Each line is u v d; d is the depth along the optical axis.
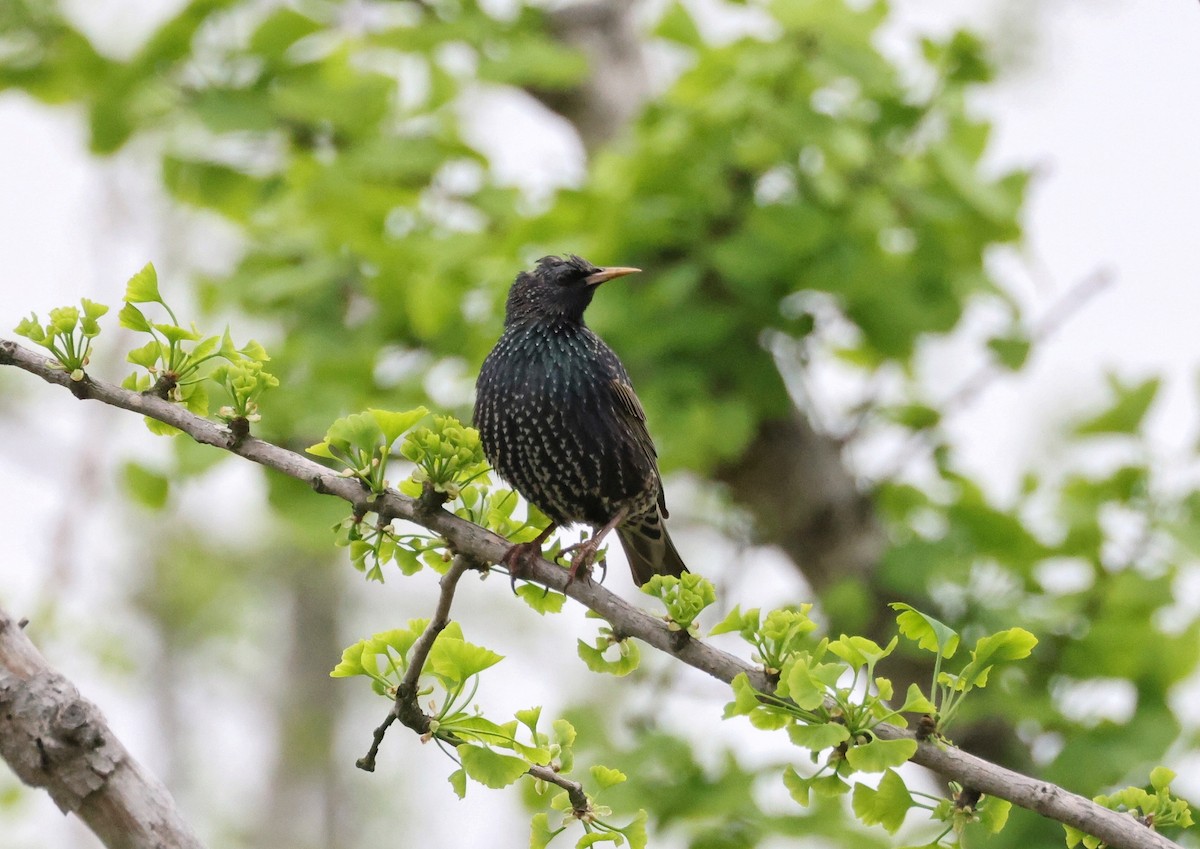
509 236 12.48
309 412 11.68
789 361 12.85
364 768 6.29
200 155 13.54
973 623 11.64
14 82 13.86
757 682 6.07
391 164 12.70
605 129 14.83
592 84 14.93
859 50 11.93
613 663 6.82
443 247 12.46
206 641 22.47
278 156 13.56
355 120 12.95
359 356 12.45
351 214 13.05
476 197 13.77
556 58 13.26
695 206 11.94
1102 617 11.72
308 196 12.84
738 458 12.88
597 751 11.14
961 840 6.13
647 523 10.80
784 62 11.68
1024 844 9.98
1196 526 11.68
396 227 13.62
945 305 12.78
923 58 12.61
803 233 11.58
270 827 21.31
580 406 9.98
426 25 13.56
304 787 21.77
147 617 21.77
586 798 6.42
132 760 6.52
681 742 10.99
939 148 11.92
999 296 12.77
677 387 11.77
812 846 11.57
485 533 6.94
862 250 12.22
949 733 11.91
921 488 13.36
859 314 12.87
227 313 13.62
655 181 12.12
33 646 6.61
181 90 13.27
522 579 7.04
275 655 22.88
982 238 12.82
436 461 6.76
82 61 13.76
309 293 13.05
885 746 5.71
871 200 12.04
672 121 12.21
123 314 6.83
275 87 13.12
